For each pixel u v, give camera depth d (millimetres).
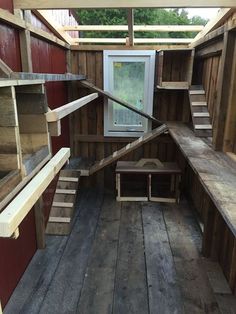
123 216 3014
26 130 1146
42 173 1052
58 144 3090
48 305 1826
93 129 3652
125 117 3562
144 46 3266
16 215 756
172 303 1836
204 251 2305
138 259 2279
